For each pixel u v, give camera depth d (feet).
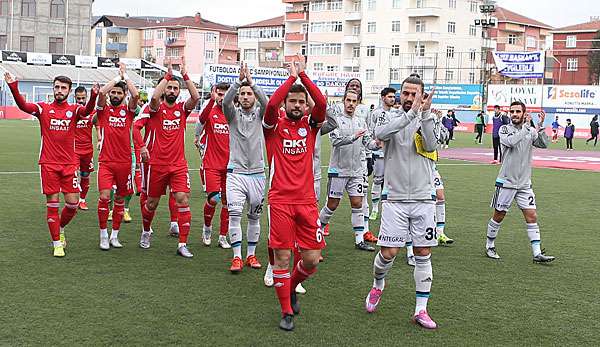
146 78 207.31
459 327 18.69
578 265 26.68
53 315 18.52
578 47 240.32
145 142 26.45
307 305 20.35
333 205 29.84
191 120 165.37
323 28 263.08
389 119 19.49
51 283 21.68
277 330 17.92
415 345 17.13
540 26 266.36
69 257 25.41
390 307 20.42
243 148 24.27
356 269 25.17
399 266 25.86
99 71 182.09
